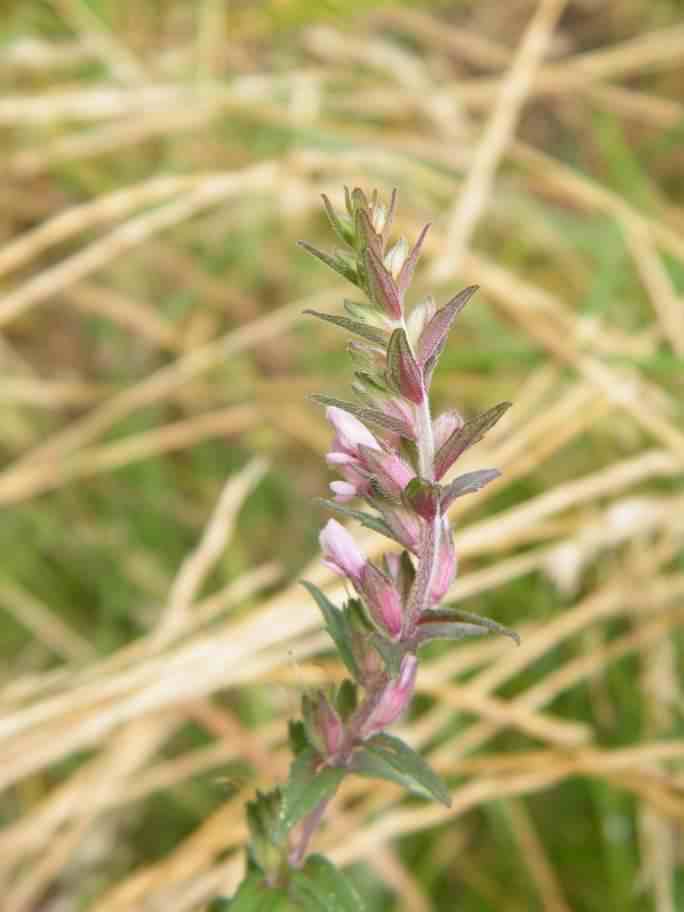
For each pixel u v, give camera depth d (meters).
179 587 0.29
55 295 0.39
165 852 0.30
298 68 0.45
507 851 0.28
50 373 0.41
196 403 0.38
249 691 0.31
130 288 0.40
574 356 0.32
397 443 0.16
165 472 0.37
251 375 0.39
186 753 0.31
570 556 0.30
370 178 0.38
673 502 0.31
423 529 0.15
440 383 0.37
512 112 0.37
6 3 0.43
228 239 0.41
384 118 0.45
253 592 0.35
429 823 0.26
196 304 0.40
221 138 0.42
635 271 0.40
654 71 0.47
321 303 0.37
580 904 0.28
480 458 0.32
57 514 0.36
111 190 0.41
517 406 0.34
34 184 0.42
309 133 0.38
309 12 0.42
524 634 0.30
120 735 0.27
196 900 0.25
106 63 0.41
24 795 0.31
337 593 0.27
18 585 0.34
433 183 0.38
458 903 0.29
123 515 0.36
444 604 0.30
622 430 0.35
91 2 0.41
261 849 0.17
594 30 0.49
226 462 0.37
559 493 0.30
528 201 0.40
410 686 0.16
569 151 0.47
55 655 0.34
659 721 0.29
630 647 0.29
